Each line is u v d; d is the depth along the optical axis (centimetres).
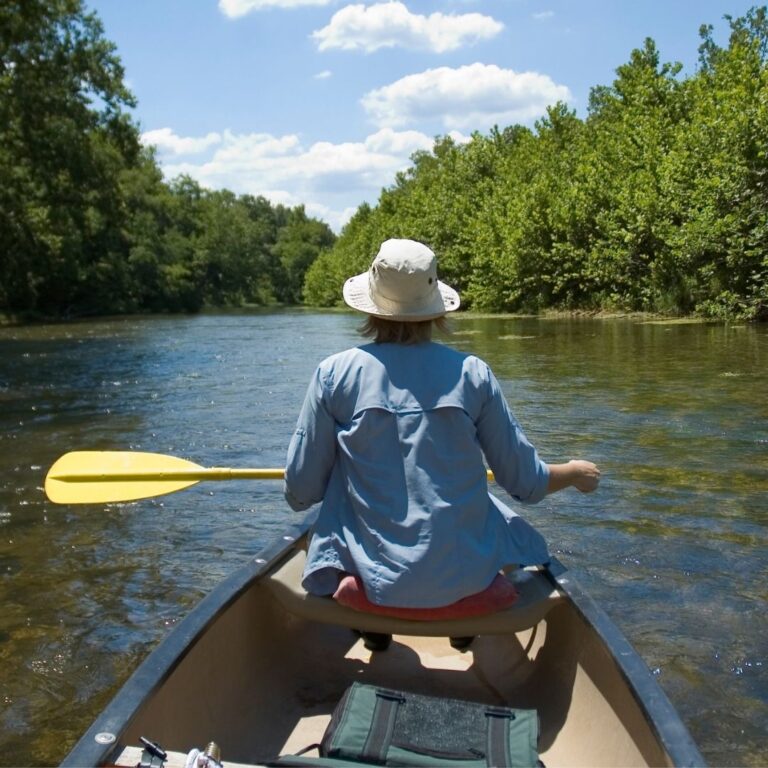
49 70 2642
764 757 271
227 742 229
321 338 2139
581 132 2952
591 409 804
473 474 233
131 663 346
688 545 445
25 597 411
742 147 1592
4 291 3775
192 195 7781
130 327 3002
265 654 266
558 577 251
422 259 236
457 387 235
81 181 2920
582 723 224
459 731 199
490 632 237
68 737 297
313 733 243
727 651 335
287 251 9619
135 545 481
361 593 233
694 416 749
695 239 1688
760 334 1426
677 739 173
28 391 1123
